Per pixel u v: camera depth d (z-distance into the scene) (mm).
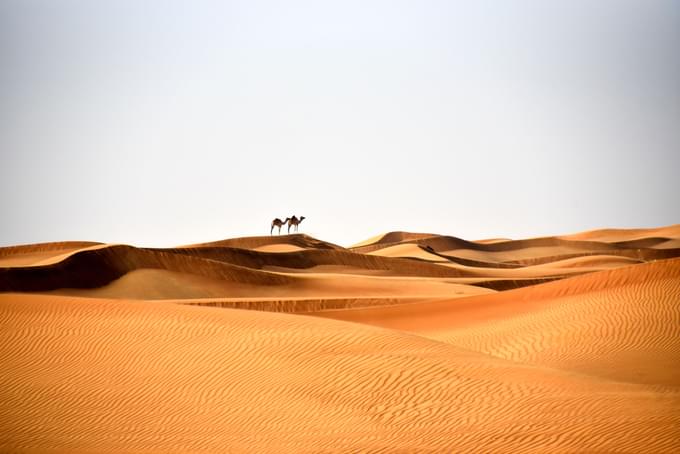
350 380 48281
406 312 101812
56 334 60344
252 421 42750
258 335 58500
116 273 148375
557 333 75188
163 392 48281
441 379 47438
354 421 42031
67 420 43250
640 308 77062
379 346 55062
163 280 150625
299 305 133375
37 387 49406
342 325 61688
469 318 91688
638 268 88375
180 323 62750
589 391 44156
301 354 53656
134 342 58344
